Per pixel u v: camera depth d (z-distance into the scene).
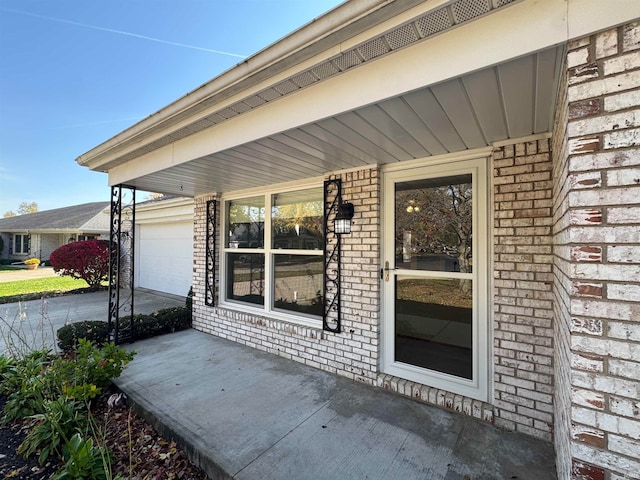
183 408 2.84
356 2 1.51
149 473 2.17
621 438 1.18
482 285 2.83
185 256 8.43
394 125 2.24
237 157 3.00
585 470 1.26
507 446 2.33
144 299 8.24
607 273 1.22
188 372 3.66
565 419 1.57
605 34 1.23
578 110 1.28
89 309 7.11
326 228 3.80
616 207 1.20
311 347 3.87
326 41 1.71
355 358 3.49
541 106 1.95
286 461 2.17
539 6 1.34
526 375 2.50
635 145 1.16
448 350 3.03
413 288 3.25
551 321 2.41
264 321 4.39
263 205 4.74
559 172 1.87
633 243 1.16
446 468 2.11
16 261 20.62
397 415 2.74
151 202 9.06
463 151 2.91
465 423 2.63
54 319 6.22
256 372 3.66
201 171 3.62
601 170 1.23
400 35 1.58
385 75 1.75
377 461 2.18
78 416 2.54
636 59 1.16
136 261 10.20
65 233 19.38
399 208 3.34
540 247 2.46
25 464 2.23
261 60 1.94
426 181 3.18
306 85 2.07
